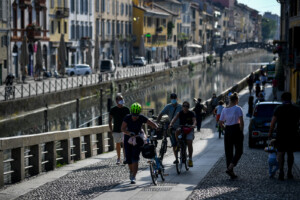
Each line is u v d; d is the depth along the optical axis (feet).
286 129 87.61
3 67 411.13
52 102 335.88
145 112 352.08
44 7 497.46
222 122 92.32
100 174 101.40
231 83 631.56
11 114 282.56
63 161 122.11
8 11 416.46
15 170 99.04
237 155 90.33
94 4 638.12
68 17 560.20
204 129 227.20
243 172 96.84
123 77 506.07
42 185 90.84
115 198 77.71
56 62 529.04
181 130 100.22
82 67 511.81
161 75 636.89
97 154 145.69
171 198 75.82
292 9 322.96
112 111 113.09
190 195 77.30
